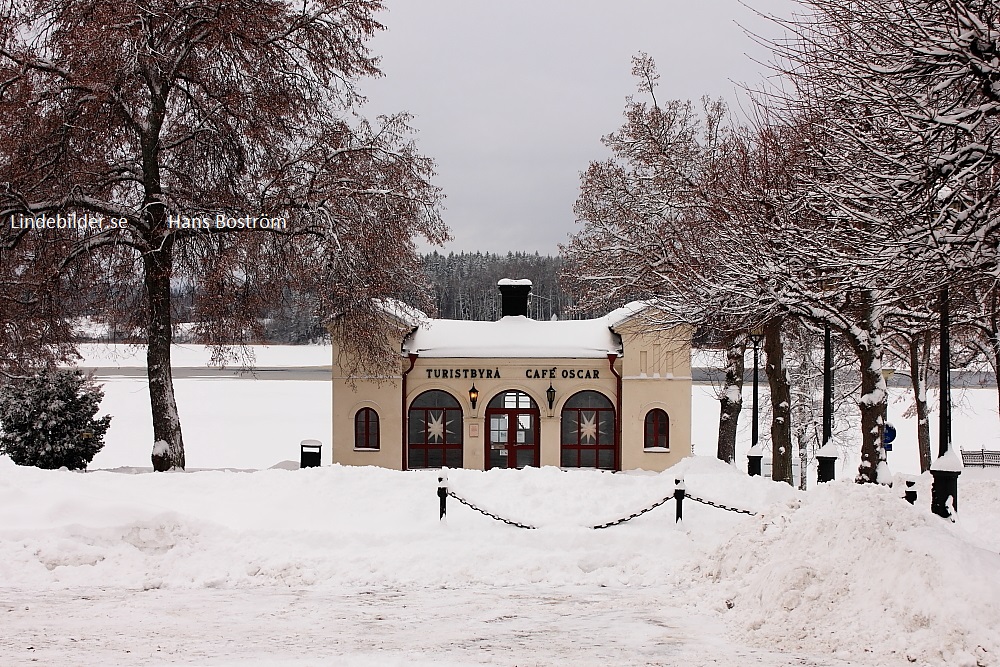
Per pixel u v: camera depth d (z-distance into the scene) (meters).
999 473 36.00
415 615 11.13
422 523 15.73
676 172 30.05
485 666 8.58
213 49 24.80
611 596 12.24
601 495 17.03
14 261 25.97
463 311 120.44
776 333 26.48
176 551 14.02
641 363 33.06
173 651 9.26
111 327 29.03
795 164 20.66
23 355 27.27
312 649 9.41
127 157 27.08
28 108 23.94
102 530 14.19
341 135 26.72
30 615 10.98
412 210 27.92
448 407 33.53
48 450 27.69
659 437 33.16
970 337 29.00
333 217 25.78
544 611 11.35
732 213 22.81
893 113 14.35
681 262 25.48
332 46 26.36
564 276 33.69
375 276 27.20
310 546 14.53
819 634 9.56
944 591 9.32
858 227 17.08
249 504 17.06
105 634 10.03
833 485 12.80
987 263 13.08
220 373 86.62
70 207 24.72
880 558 10.19
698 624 10.60
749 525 13.02
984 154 12.80
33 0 24.56
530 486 17.77
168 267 26.22
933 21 13.59
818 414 43.41
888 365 33.97
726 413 30.19
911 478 18.91
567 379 33.41
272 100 25.05
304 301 29.09
